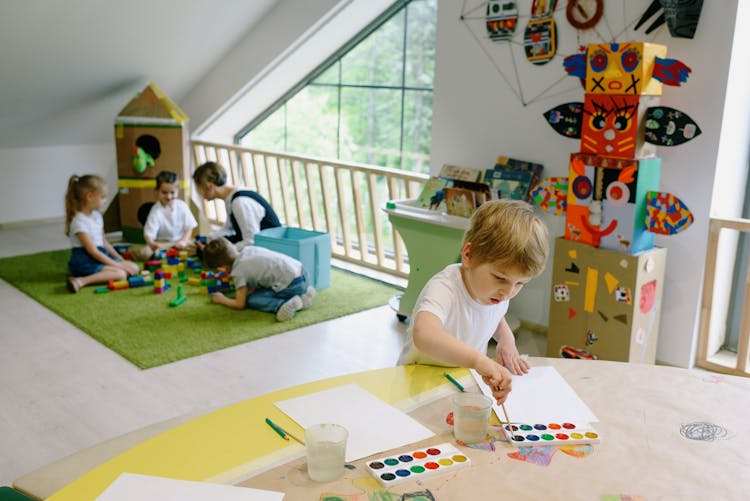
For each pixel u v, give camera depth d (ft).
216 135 18.30
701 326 9.61
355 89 15.84
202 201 18.07
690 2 8.55
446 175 11.70
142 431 5.56
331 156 16.80
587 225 8.97
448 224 10.19
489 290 4.46
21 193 17.57
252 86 16.30
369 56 15.38
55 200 18.17
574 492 3.40
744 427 4.09
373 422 4.04
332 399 4.32
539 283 11.12
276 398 4.31
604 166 8.65
